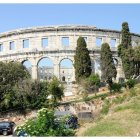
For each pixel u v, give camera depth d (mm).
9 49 129625
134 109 49969
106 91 95250
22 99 89250
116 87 93812
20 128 33719
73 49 121750
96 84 97312
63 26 123062
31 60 124188
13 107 89250
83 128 45812
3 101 88875
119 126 40406
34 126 33500
